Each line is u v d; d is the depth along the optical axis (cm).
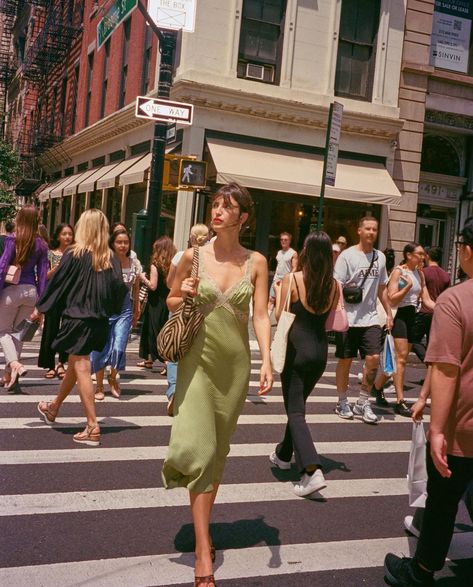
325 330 502
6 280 703
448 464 316
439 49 1925
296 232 1798
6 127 4266
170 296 372
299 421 484
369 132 1828
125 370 940
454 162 2019
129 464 523
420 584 341
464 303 304
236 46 1697
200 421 337
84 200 2580
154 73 1877
